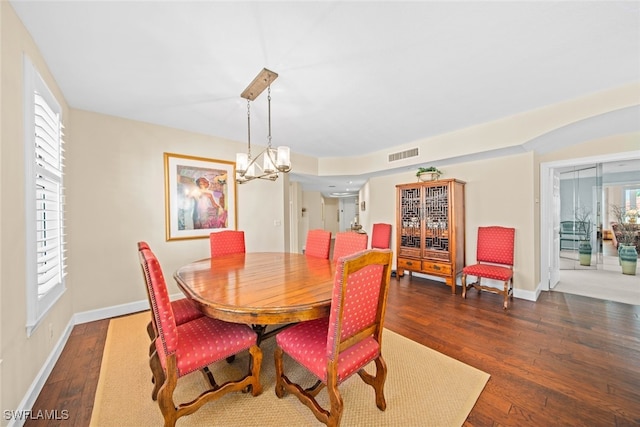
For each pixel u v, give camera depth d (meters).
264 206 4.43
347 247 2.68
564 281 4.41
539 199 3.75
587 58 1.96
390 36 1.71
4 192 1.39
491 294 3.73
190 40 1.72
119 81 2.23
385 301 1.52
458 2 1.43
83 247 2.79
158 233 3.30
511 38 1.74
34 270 1.63
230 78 2.20
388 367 1.98
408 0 1.41
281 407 1.60
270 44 1.77
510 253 3.50
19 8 1.44
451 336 2.47
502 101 2.69
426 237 4.09
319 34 1.68
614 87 2.39
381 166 4.65
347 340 1.36
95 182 2.86
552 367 1.96
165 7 1.44
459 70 2.12
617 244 6.44
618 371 1.91
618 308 3.15
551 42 1.78
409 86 2.37
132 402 1.63
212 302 1.52
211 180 3.77
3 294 1.35
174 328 1.36
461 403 1.61
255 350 1.66
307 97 2.57
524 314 2.98
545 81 2.29
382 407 1.55
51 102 2.10
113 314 2.97
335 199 11.74
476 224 4.00
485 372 1.91
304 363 1.43
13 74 1.49
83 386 1.77
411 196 4.31
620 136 3.10
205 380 1.85
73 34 1.65
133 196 3.11
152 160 3.26
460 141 3.55
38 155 1.91
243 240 3.32
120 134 3.03
